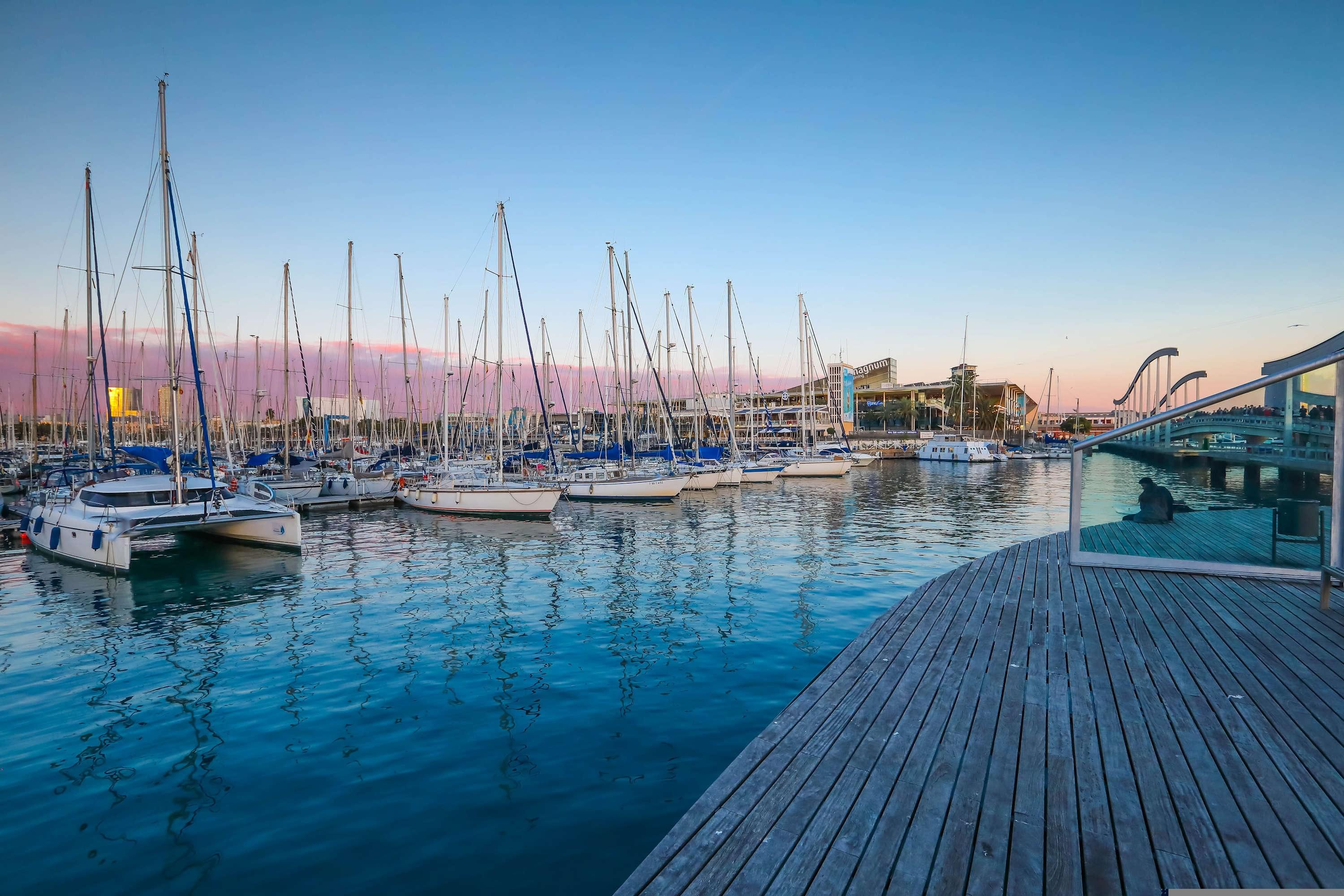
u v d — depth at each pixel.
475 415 55.38
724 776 4.53
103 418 38.25
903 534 25.06
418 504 32.31
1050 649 7.06
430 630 12.89
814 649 11.46
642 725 8.45
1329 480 9.67
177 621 13.87
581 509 33.88
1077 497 11.30
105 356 25.97
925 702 5.71
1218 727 5.13
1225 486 10.35
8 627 13.54
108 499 20.62
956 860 3.57
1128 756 4.70
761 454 59.66
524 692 9.66
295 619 13.90
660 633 12.44
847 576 17.41
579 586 16.44
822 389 99.44
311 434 49.62
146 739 8.32
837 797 4.23
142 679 10.48
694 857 3.65
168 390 22.78
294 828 6.30
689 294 48.62
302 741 8.21
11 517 26.98
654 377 43.06
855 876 3.46
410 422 51.69
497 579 17.44
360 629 13.05
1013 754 4.75
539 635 12.44
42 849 6.05
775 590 15.79
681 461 45.31
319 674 10.59
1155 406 38.66
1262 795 4.16
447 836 6.13
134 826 6.39
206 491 21.70
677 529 26.78
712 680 10.00
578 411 53.75
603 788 6.95
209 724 8.76
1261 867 3.44
